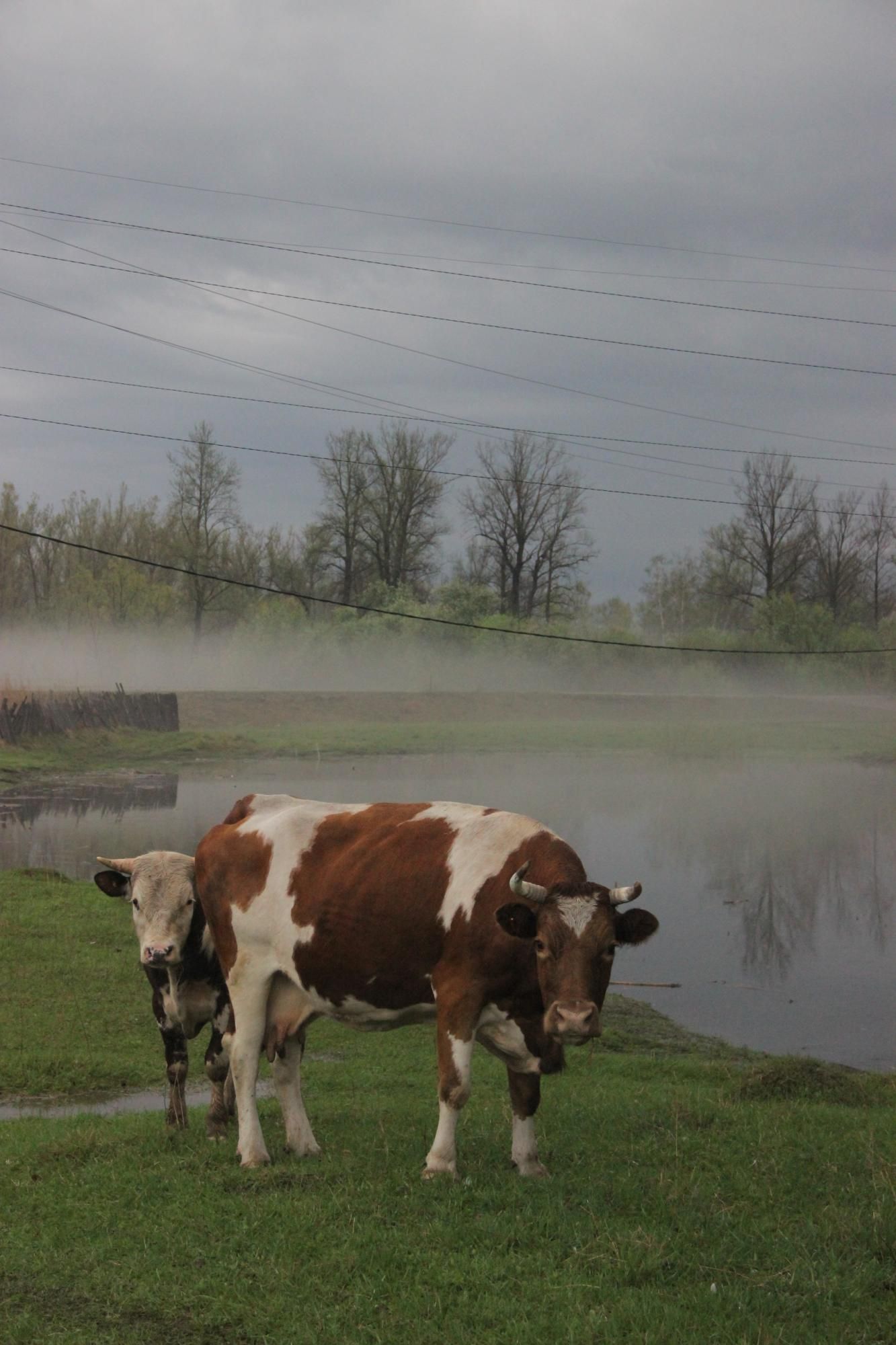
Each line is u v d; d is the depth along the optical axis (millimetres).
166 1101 10383
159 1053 11648
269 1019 7926
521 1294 5598
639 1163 7641
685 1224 6383
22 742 47375
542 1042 7129
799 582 96562
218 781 41969
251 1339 5270
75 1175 7383
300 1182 7105
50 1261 6062
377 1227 6359
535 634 55500
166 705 56688
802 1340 5145
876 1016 15312
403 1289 5664
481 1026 7234
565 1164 7586
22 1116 9578
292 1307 5473
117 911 17406
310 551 93000
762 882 24703
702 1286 5676
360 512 92562
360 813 7852
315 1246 6125
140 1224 6531
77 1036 11930
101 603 74562
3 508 74750
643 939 6770
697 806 36531
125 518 83188
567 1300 5480
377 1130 8484
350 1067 11367
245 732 57812
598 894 6727
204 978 8320
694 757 53750
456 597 87688
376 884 7379
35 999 13062
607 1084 10984
